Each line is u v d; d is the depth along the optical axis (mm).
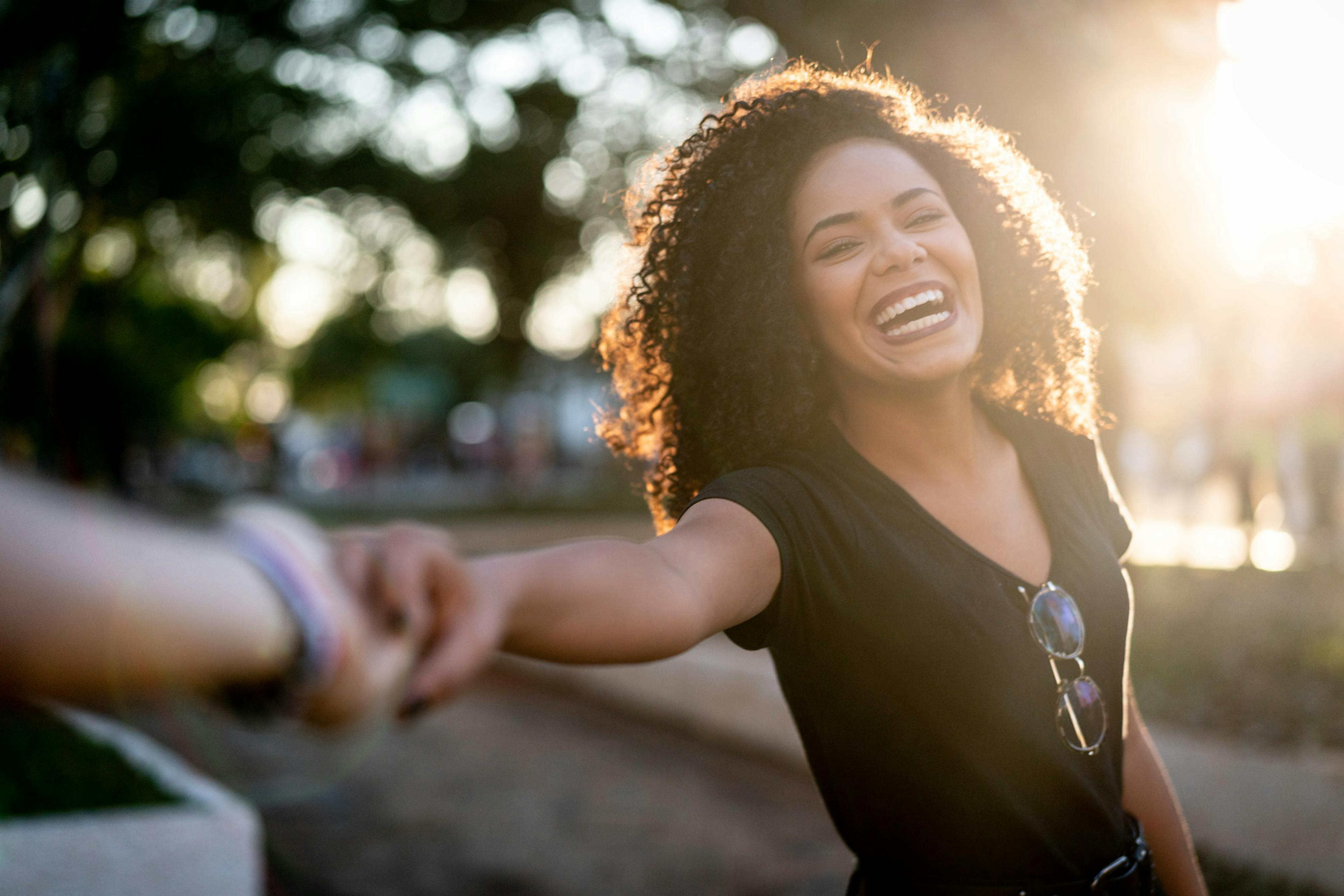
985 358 1729
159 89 8539
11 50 6316
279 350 37531
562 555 877
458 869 4551
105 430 22156
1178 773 4367
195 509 27547
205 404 45562
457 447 42656
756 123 1534
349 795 5480
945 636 1272
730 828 5105
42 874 3340
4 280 6469
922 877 1305
